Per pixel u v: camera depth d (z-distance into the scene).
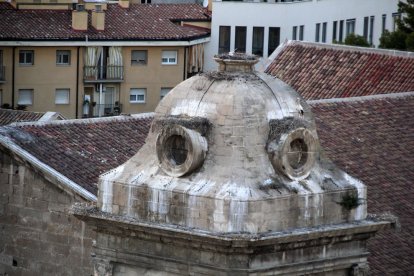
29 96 170.50
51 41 169.12
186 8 182.62
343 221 63.88
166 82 176.12
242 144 61.91
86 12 172.00
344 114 90.06
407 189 84.00
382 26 162.38
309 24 173.38
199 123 62.19
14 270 82.62
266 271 61.81
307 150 63.00
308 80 106.81
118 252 64.06
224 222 61.12
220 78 63.06
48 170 80.69
